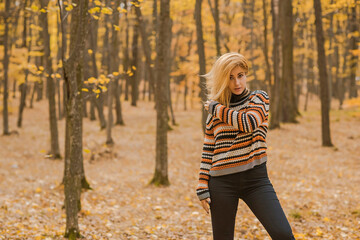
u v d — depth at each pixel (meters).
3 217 5.13
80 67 6.21
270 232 2.02
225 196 2.16
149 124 19.89
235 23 17.22
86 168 11.30
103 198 7.14
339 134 15.15
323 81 12.59
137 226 5.25
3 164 11.55
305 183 8.13
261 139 2.15
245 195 2.17
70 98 4.32
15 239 4.13
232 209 2.18
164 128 8.58
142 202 6.96
